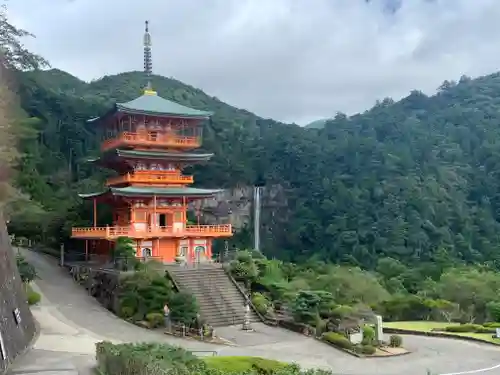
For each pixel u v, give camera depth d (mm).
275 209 133375
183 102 169125
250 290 53312
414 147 142250
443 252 103688
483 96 177875
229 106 189625
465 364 35125
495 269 99625
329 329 42438
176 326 42250
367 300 59594
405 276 88062
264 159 137000
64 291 52531
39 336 37062
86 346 34750
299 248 124312
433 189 121750
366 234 113750
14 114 61906
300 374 22703
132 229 59375
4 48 65875
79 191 92875
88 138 111875
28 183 80125
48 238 70938
